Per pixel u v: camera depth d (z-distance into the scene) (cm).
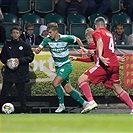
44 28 3766
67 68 3038
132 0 4366
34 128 1850
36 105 3306
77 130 1758
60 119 2416
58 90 3077
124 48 3247
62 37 3000
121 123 2114
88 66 3225
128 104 2939
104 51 2836
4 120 2348
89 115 2791
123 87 3253
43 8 4366
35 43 3481
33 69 3228
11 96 3266
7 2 4297
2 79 3216
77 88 3238
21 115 2845
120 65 3238
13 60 3023
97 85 3275
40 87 3241
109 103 3316
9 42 3091
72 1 4281
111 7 4369
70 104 3350
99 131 1720
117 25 3600
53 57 3045
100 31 2833
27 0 4344
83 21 4147
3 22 3966
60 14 4275
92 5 4272
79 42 3048
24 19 4116
